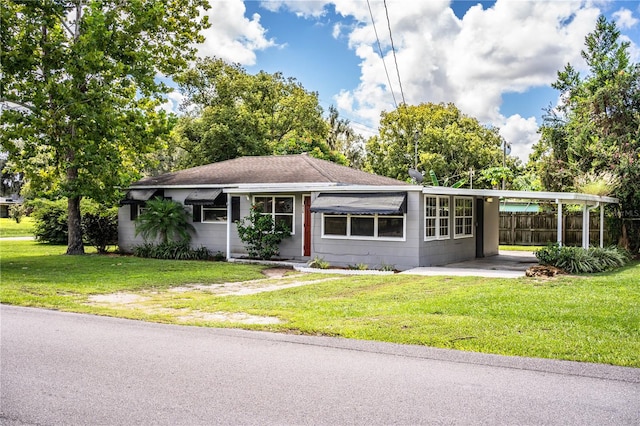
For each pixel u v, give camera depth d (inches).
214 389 191.0
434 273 531.8
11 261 684.1
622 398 181.0
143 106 857.5
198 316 331.3
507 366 217.9
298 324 297.6
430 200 614.9
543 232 995.9
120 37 741.9
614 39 863.7
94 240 839.1
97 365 221.8
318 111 1713.8
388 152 1759.4
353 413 167.8
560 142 898.7
